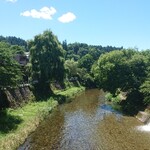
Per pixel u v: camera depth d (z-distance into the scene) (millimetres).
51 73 78250
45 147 37062
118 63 66438
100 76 69562
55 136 42281
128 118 55219
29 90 71812
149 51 76000
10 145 34844
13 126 42406
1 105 52031
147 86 56969
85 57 153000
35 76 77625
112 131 45156
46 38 80812
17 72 50000
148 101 55969
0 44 49812
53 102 70062
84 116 57219
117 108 66688
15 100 58469
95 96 91750
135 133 43812
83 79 128625
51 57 79625
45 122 51406
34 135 42531
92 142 39281
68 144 38438
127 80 65312
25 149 35844
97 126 48500
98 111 62875
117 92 79625
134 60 66438
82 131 45281
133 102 64875
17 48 111438
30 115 51656
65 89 103125
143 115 53719
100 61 70000
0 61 47594
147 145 37938
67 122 51594
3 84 46031
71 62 126438
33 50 79500
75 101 79000
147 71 65625
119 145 37938
